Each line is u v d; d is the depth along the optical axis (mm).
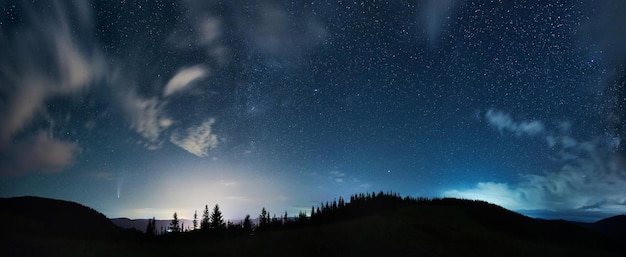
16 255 44312
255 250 51844
